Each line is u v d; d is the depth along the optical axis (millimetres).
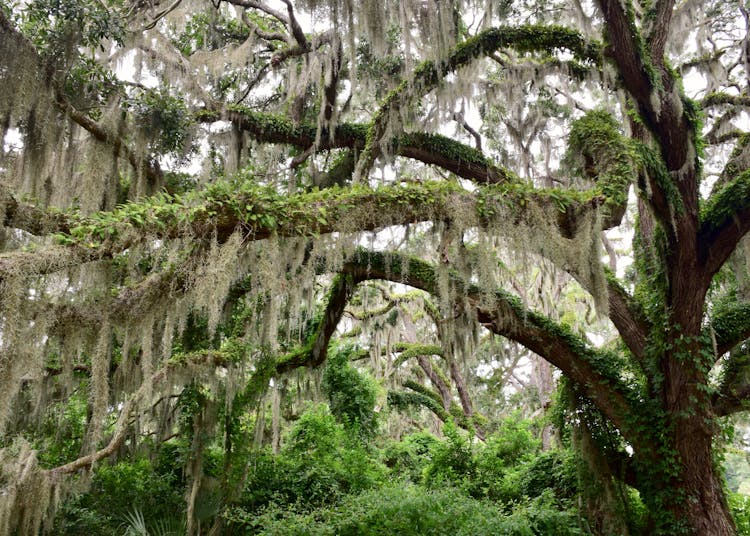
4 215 4734
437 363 21000
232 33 10586
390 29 9484
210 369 8289
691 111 8242
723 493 7918
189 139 8141
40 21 6328
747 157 9367
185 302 5855
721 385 9031
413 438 15266
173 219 5258
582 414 9281
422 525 7336
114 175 7398
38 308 4730
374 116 9219
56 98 6688
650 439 8258
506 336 9062
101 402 5188
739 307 8859
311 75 9383
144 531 7852
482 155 9992
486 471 11109
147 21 8562
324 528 7250
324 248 6441
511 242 6941
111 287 5684
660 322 8430
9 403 4176
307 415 11023
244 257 6094
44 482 6266
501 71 11797
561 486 9984
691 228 8039
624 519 8594
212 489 8516
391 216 6508
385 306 15414
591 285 7105
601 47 8227
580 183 10055
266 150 10438
